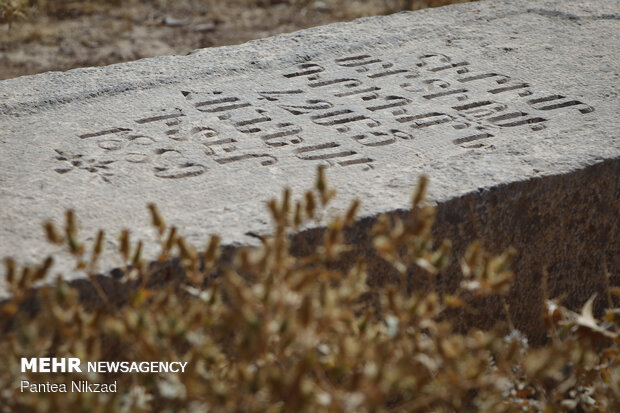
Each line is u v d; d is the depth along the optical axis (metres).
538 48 6.23
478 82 5.68
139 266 3.24
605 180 4.48
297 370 2.82
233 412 2.82
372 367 2.77
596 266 4.60
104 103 5.47
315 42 6.42
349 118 5.20
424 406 3.19
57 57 8.78
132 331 2.92
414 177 4.32
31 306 3.34
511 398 3.58
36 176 4.51
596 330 3.64
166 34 9.39
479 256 3.16
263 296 2.80
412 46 6.38
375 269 3.95
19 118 5.27
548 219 4.36
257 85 5.73
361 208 3.96
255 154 4.76
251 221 3.92
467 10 7.05
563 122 5.04
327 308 2.77
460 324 4.23
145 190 4.37
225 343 3.48
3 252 3.65
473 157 4.54
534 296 4.45
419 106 5.34
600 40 6.34
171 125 5.14
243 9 10.12
